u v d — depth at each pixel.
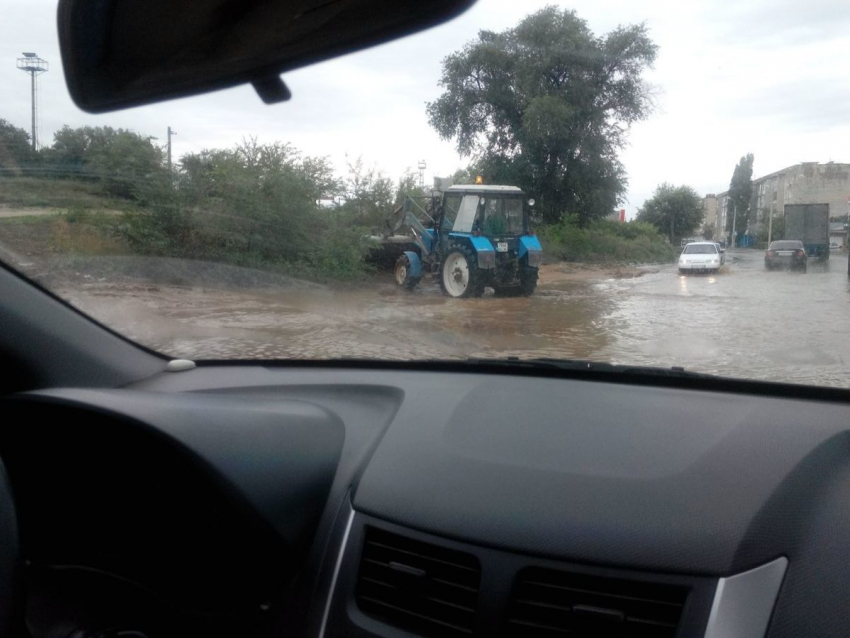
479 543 2.43
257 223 13.21
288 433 2.90
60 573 2.94
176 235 10.80
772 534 2.29
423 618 2.47
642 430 2.87
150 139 10.12
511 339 8.18
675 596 2.22
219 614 2.81
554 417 3.04
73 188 8.66
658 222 29.84
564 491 2.52
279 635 2.72
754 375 4.87
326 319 9.08
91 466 2.84
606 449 2.74
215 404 2.88
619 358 6.47
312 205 15.27
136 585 2.90
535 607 2.33
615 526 2.35
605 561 2.29
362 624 2.56
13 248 5.80
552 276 18.50
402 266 17.14
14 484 2.88
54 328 3.48
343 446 3.11
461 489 2.62
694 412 2.99
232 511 2.70
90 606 2.88
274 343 6.59
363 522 2.69
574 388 3.37
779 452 2.62
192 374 3.94
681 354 6.40
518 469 2.67
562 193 15.59
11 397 2.62
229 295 10.35
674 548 2.26
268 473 2.74
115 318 6.20
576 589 2.30
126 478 2.82
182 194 11.16
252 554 2.79
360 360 3.96
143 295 8.75
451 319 10.44
